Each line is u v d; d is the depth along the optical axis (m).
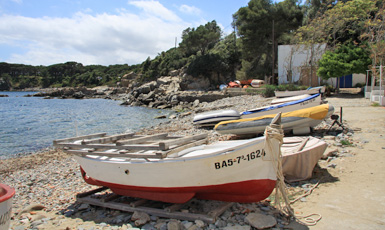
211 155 4.88
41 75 174.12
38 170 11.38
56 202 7.15
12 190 4.12
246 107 23.59
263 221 4.58
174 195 5.39
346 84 34.06
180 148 5.43
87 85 138.00
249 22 43.66
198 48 61.22
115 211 5.90
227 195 5.34
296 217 4.87
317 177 6.71
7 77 165.38
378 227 4.36
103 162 5.98
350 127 11.59
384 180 6.23
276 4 43.84
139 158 5.44
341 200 5.41
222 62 52.78
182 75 58.69
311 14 43.59
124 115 32.59
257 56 46.88
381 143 9.10
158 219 5.12
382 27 24.72
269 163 5.00
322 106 10.59
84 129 23.03
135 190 5.79
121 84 96.69
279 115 5.01
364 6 30.45
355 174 6.69
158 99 46.84
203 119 16.91
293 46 33.97
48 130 23.00
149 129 19.69
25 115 35.28
